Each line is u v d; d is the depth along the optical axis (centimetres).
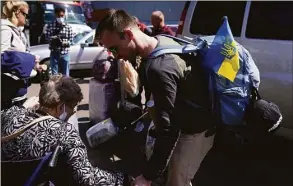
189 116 204
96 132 431
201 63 197
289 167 402
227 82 198
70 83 190
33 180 171
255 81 208
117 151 437
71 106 190
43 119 177
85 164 179
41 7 1385
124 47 193
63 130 176
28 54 335
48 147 172
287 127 376
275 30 388
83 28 1304
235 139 222
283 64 374
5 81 312
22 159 172
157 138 191
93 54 979
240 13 430
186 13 510
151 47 194
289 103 371
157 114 188
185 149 216
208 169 400
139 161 409
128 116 410
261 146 433
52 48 801
